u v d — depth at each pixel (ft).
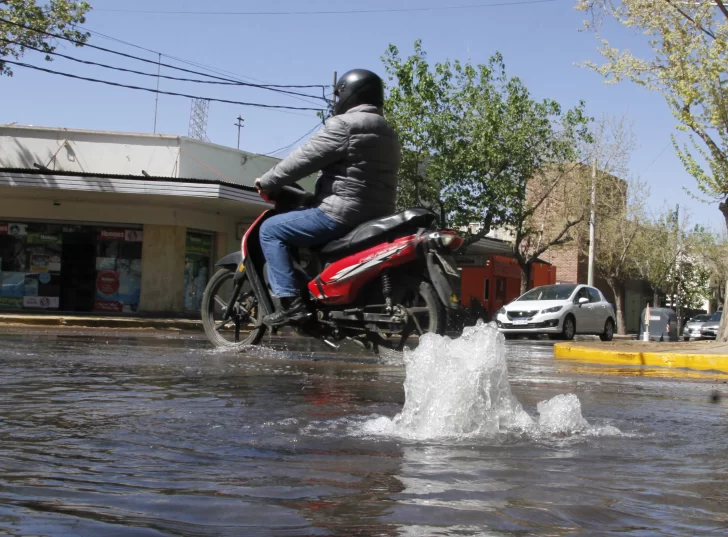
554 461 9.74
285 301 24.67
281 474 8.65
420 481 8.40
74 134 81.71
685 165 58.23
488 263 138.21
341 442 10.68
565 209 126.00
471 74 90.84
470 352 12.38
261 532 6.42
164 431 11.27
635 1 58.18
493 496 7.79
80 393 15.39
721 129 57.93
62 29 77.97
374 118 23.79
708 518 7.25
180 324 67.72
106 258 81.82
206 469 8.86
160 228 81.61
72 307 81.71
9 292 81.20
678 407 16.55
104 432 11.16
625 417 14.33
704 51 57.98
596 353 39.34
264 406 14.01
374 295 24.21
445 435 11.41
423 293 23.50
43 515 6.84
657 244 159.43
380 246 23.31
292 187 25.73
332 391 16.84
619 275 150.92
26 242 81.30
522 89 91.66
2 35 76.33
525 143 91.61
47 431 11.20
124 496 7.55
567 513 7.23
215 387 16.96
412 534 6.45
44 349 26.30
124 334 45.21
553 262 163.63
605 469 9.37
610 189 128.88
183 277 83.20
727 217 55.93
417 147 87.66
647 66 59.57
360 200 23.65
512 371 26.53
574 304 74.49
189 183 72.90
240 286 28.07
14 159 81.66
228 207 81.71
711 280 195.11
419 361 12.09
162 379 18.28
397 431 11.60
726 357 34.88
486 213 91.15
